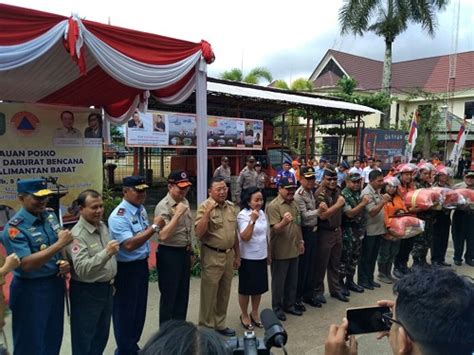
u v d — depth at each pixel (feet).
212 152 41.91
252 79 79.92
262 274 13.56
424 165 21.75
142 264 11.03
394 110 88.69
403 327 3.22
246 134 40.91
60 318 9.50
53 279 9.21
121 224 10.52
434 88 95.81
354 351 3.99
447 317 2.97
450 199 19.39
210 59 16.30
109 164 40.22
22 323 8.96
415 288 3.22
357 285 17.69
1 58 10.84
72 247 9.39
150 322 14.07
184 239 12.05
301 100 44.39
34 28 11.34
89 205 9.53
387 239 17.88
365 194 17.03
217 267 12.50
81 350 9.62
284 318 14.52
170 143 33.68
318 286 16.03
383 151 57.52
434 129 77.10
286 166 36.55
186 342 2.96
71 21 11.90
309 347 12.53
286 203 14.28
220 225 12.48
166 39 14.79
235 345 3.83
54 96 20.95
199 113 16.46
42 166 20.33
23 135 19.61
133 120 31.12
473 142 78.43
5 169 19.08
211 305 12.64
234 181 39.17
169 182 11.84
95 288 9.58
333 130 62.64
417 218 18.21
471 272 20.51
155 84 14.65
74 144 21.53
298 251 14.53
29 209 8.95
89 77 18.25
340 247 16.34
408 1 67.72
